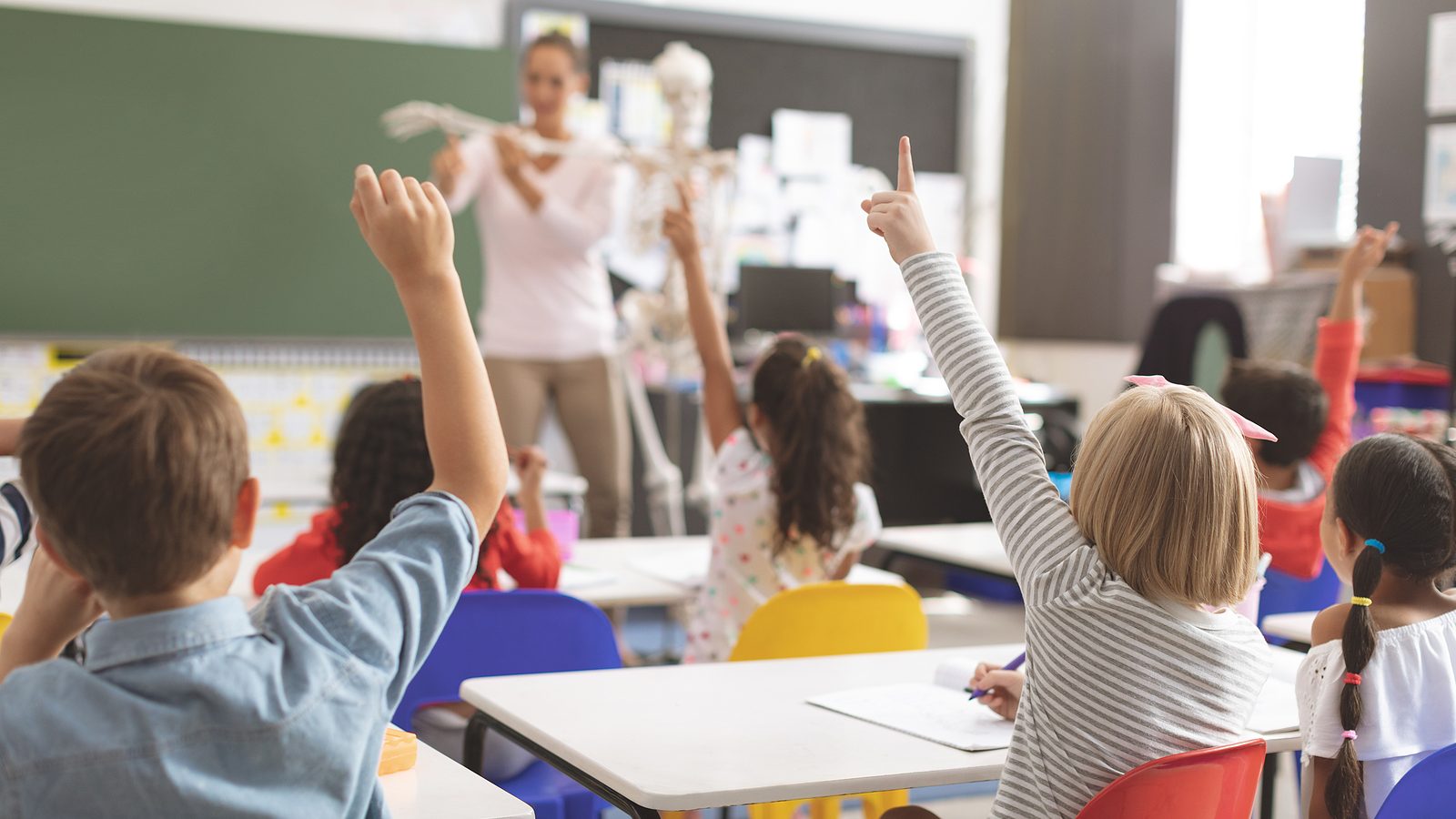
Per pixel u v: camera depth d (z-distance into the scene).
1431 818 1.41
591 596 2.53
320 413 5.21
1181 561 1.31
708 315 2.88
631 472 5.58
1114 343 5.37
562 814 2.02
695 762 1.44
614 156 4.43
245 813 0.88
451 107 5.28
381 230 1.01
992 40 6.27
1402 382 3.63
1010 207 5.75
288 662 0.92
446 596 0.98
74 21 4.84
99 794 0.86
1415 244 3.68
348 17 5.30
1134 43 5.26
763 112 5.93
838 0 6.01
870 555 3.39
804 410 2.47
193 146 4.99
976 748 1.50
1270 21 4.71
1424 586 1.63
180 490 0.89
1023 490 1.40
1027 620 1.38
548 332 4.32
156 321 4.98
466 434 1.02
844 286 5.97
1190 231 5.21
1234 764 1.32
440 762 1.40
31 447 0.89
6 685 0.89
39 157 4.82
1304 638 2.23
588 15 5.61
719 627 2.54
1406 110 3.68
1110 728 1.31
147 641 0.90
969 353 1.46
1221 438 1.33
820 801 2.30
